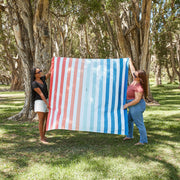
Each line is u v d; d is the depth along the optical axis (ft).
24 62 26.84
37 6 24.71
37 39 25.50
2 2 28.60
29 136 18.97
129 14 49.65
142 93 15.47
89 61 16.69
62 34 76.43
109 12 41.83
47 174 11.12
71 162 12.50
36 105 16.49
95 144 16.35
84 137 18.65
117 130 15.55
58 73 16.87
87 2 33.73
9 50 94.32
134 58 45.01
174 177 10.78
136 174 11.05
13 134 19.66
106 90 16.05
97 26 76.43
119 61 16.20
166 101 48.49
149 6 41.50
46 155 13.99
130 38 45.73
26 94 27.20
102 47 79.00
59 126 16.11
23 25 26.89
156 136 18.49
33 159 13.32
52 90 16.81
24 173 11.26
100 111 16.01
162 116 29.04
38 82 16.69
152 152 14.29
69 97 16.47
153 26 55.93
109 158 13.19
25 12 26.32
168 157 13.42
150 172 11.29
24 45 26.94
